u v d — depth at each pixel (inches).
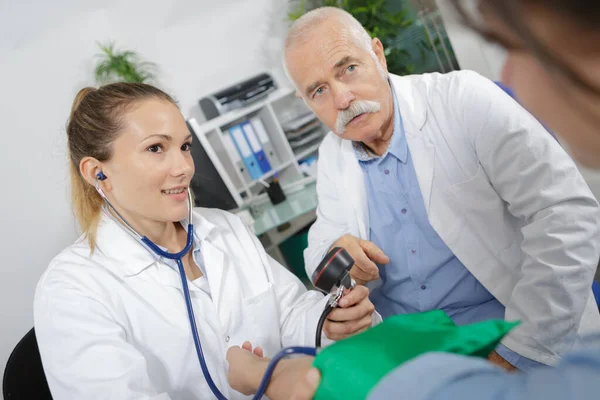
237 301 52.1
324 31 55.4
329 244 62.2
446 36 130.6
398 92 60.8
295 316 54.2
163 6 146.6
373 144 61.3
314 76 56.1
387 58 148.0
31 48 129.3
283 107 153.6
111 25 141.9
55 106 131.9
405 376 14.6
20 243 124.7
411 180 60.1
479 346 18.6
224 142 131.6
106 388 41.5
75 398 42.8
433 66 143.7
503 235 57.8
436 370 14.4
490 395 12.7
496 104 53.7
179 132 47.5
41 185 127.3
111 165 47.3
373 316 50.8
